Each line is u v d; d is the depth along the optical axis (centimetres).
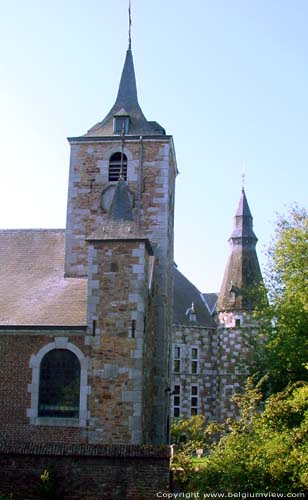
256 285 3534
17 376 1912
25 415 1884
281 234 3064
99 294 1914
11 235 2431
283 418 1608
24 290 2148
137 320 1884
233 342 4825
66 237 2373
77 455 1599
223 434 1906
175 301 5138
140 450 1597
